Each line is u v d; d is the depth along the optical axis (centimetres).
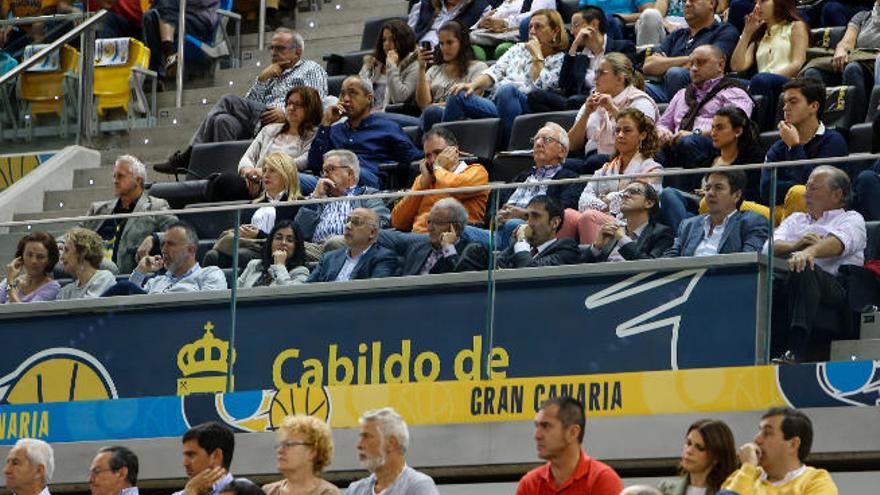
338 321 2170
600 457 2014
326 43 3419
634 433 2002
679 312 2009
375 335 2147
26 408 2323
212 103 3291
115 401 2275
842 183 1969
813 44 2728
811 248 1967
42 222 2344
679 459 1977
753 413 1955
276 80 3045
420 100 2917
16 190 3095
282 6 3547
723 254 1998
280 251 2209
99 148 3228
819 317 1955
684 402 1988
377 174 2708
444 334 2111
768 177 1995
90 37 3209
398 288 2142
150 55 3303
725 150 2398
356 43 3400
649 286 2027
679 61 2783
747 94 2556
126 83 3241
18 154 3122
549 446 1795
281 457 1870
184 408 2228
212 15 3366
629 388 2014
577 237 2066
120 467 2036
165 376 2253
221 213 2253
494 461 2058
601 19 2838
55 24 3194
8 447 2323
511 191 2103
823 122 2544
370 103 2775
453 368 2103
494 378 2080
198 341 2241
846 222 1961
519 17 3050
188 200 2856
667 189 2034
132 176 2689
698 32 2823
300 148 2839
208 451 1967
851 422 1909
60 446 2294
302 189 2658
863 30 2672
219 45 3381
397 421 1856
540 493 1812
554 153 2466
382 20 3275
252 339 2211
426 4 3164
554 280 2069
